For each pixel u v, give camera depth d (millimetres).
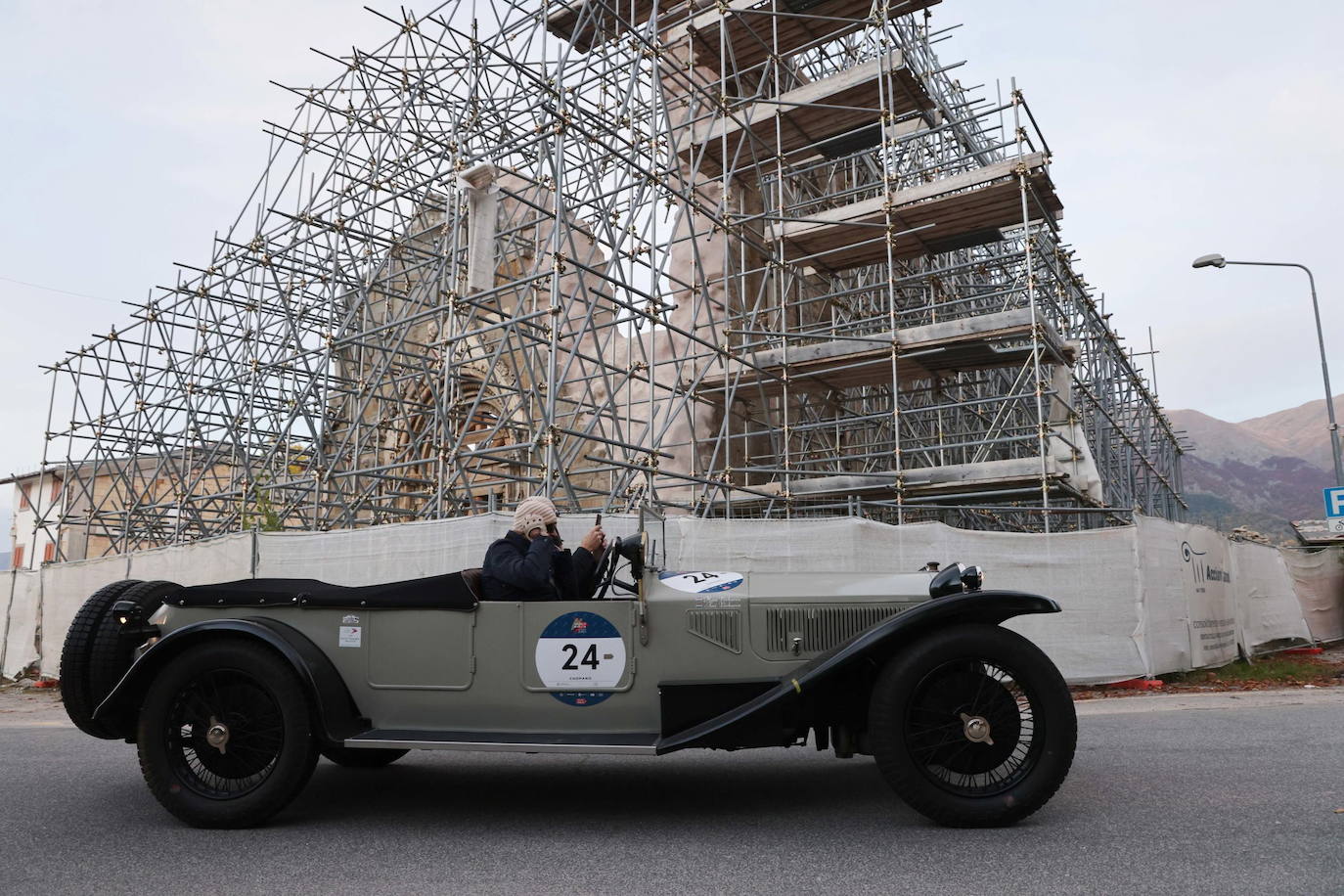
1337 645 17719
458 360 16031
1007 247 23562
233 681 4957
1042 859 3869
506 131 16531
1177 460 34594
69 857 4219
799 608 4906
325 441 18188
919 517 19234
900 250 18516
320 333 18797
